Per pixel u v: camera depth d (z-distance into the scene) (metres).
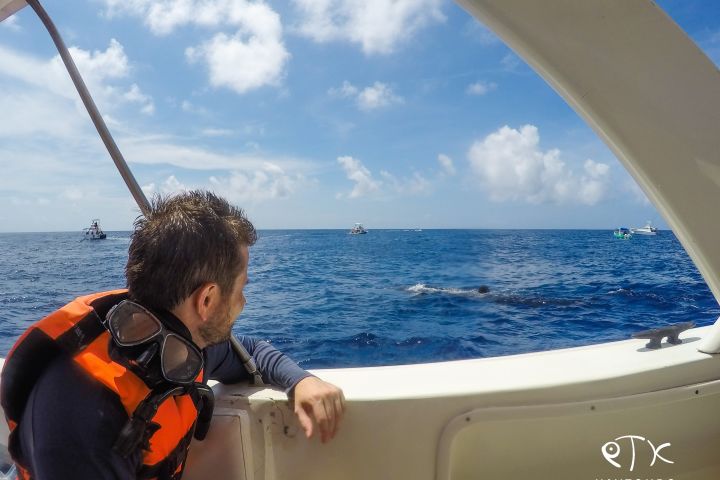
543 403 1.13
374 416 1.13
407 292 15.91
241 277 0.90
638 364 1.20
